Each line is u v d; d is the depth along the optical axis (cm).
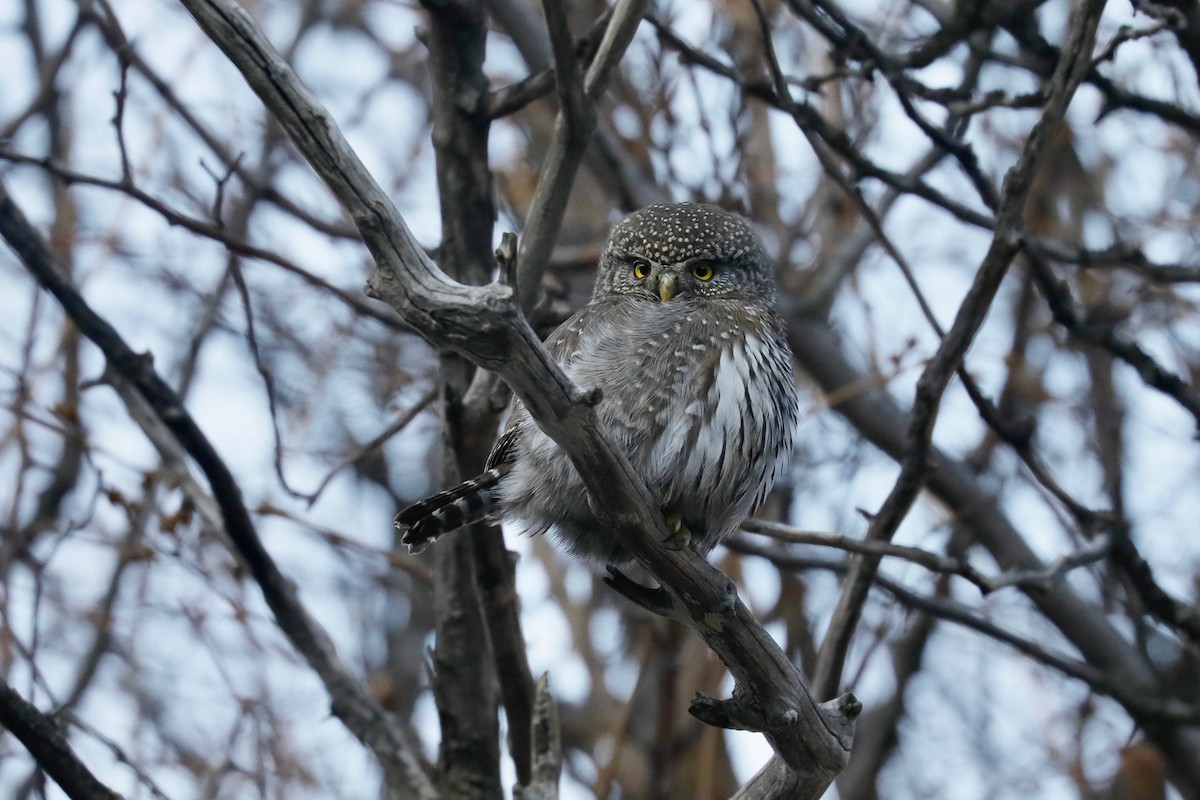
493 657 1005
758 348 884
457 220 1010
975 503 1334
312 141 615
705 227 952
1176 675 1457
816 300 1362
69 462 1315
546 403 633
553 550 1492
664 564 705
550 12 819
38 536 1287
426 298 610
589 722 1446
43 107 1424
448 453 995
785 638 1356
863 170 1127
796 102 1112
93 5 1333
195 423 1045
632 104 1277
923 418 934
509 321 605
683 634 1338
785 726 743
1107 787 1475
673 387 843
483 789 1070
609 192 1295
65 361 1337
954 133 1174
